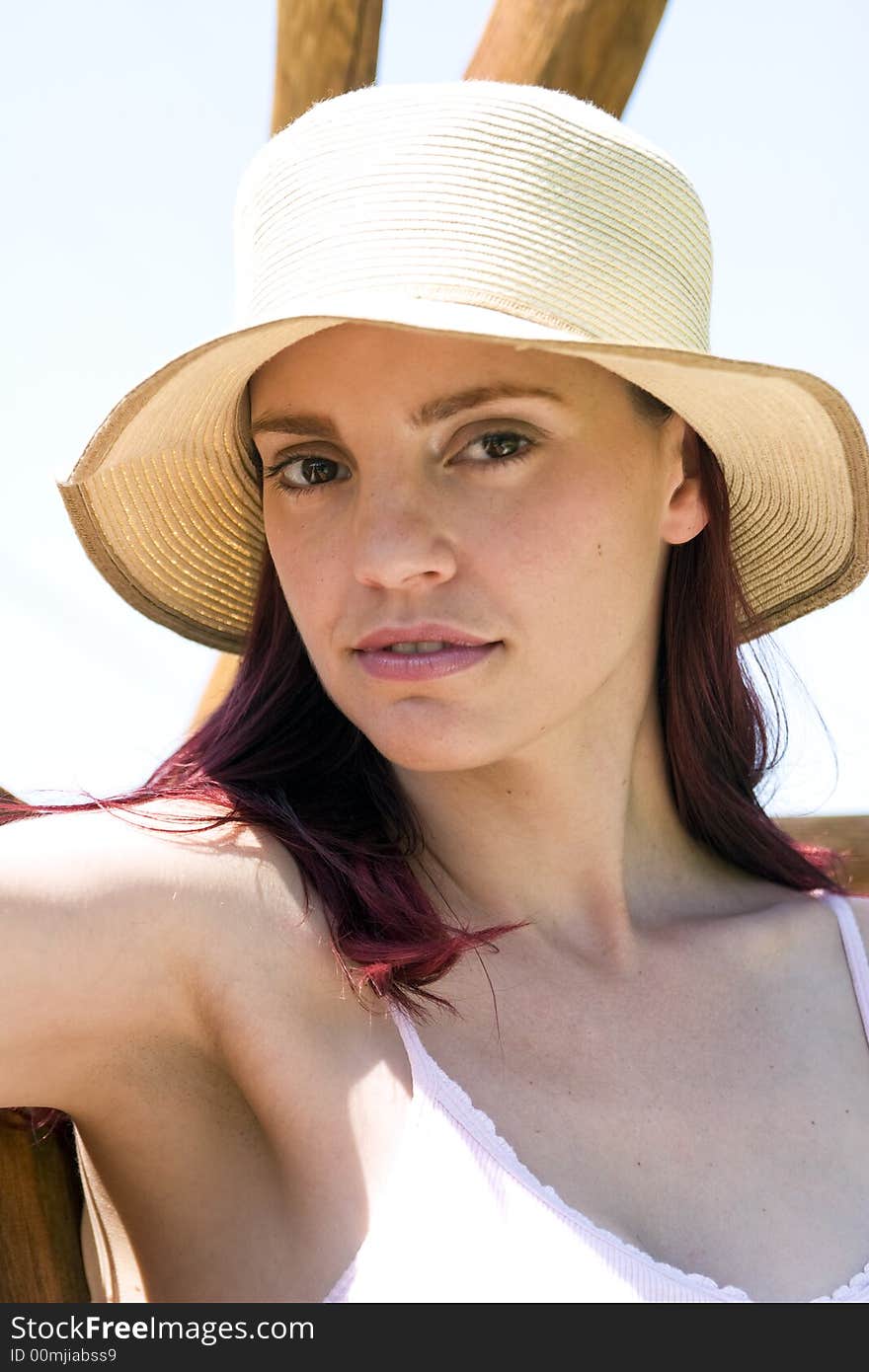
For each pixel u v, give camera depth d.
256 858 1.64
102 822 1.58
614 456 1.65
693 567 1.95
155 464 1.86
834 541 1.98
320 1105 1.54
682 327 1.71
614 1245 1.50
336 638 1.61
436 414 1.57
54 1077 1.54
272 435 1.64
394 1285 1.45
